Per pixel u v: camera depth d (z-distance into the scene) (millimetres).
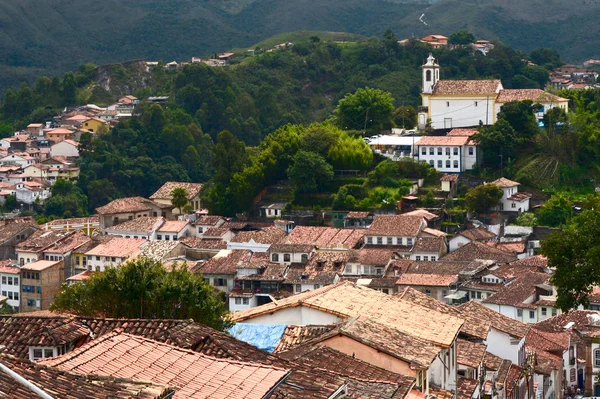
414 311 73125
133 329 52969
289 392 44688
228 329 69438
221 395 40969
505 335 93875
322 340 60781
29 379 36562
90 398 36000
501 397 82688
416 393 57531
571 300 107375
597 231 107375
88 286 71250
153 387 38125
